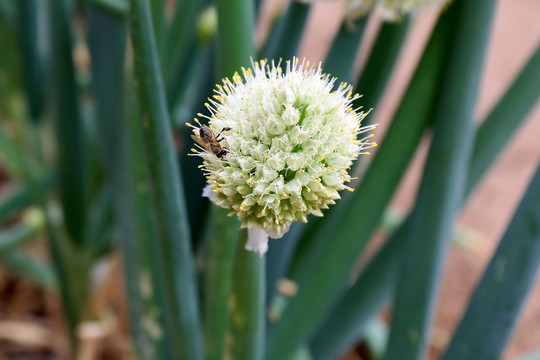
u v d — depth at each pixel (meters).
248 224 0.40
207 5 0.67
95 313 0.78
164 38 0.52
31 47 0.74
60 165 0.68
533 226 0.51
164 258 0.47
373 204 0.53
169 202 0.45
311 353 0.61
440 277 0.54
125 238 0.57
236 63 0.47
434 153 0.51
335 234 0.54
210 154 0.40
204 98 0.55
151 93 0.43
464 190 0.56
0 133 0.76
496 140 0.54
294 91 0.40
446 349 0.55
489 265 0.53
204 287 0.56
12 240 0.73
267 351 0.55
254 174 0.40
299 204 0.40
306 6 0.52
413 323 0.53
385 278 0.57
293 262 0.60
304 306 0.55
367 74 0.53
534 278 0.52
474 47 0.49
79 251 0.73
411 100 0.51
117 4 0.57
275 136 0.40
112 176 0.60
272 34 0.57
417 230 0.52
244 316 0.44
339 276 0.54
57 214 0.75
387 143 0.52
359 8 0.51
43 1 0.73
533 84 0.53
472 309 0.54
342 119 0.40
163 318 0.55
